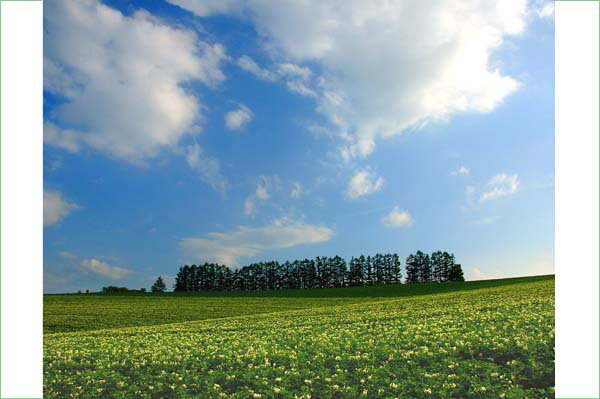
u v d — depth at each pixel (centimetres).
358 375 1513
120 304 7162
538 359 1436
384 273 14688
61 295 9375
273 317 4188
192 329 3450
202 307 6506
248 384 1527
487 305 3164
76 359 2073
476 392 1266
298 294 9394
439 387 1332
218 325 3688
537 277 9081
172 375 1664
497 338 1719
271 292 10244
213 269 14225
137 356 2067
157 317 5341
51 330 4425
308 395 1358
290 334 2569
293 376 1555
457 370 1445
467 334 1870
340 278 14550
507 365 1441
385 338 2062
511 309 2689
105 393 1539
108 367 1862
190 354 2031
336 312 4172
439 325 2339
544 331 1756
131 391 1528
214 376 1611
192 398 1427
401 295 8162
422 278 14688
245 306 6544
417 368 1516
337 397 1353
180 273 14200
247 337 2580
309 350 1948
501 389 1263
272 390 1437
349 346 1933
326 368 1622
